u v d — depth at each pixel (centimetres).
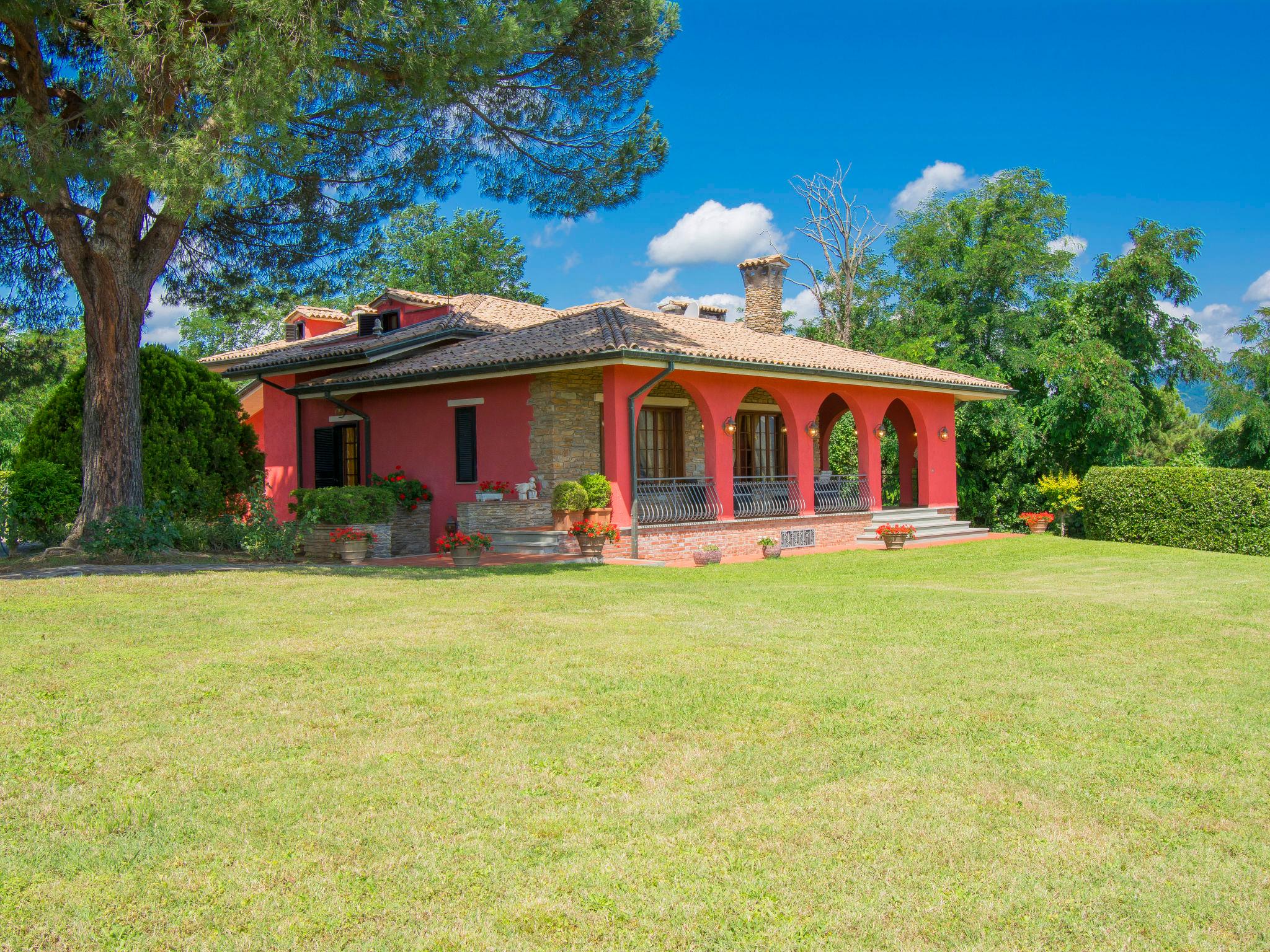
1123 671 662
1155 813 408
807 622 838
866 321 3684
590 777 443
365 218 1522
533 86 1391
